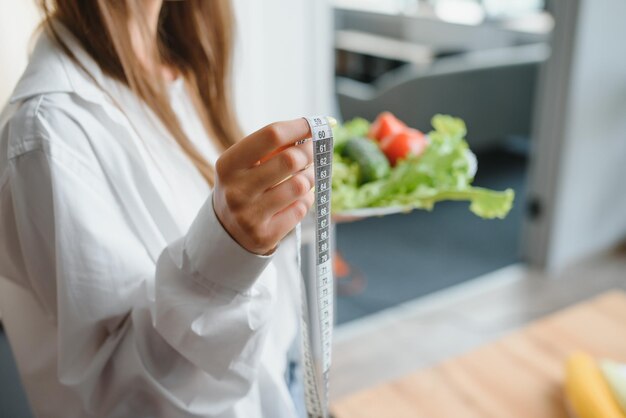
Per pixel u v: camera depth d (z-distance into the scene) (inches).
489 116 145.7
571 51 93.5
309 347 25.1
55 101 24.0
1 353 45.2
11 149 23.4
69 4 26.0
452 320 95.5
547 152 101.8
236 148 19.5
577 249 110.6
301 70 70.4
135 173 25.8
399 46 191.3
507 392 43.0
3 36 44.3
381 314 97.5
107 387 24.8
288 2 66.5
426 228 126.6
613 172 108.7
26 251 24.3
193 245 22.1
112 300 23.9
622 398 39.2
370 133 43.2
